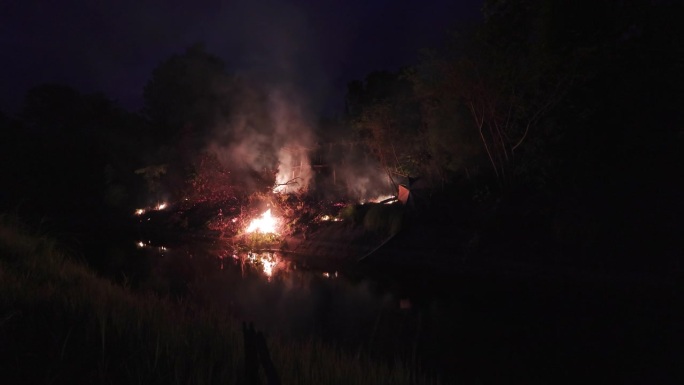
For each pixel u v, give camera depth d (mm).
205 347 5852
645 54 13508
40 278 7988
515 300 10703
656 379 6785
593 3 13828
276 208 21875
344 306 10789
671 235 11531
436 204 16688
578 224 12609
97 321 5973
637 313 9445
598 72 13797
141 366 5074
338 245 17453
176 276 14047
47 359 5008
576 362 7402
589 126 14391
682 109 13109
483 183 16562
